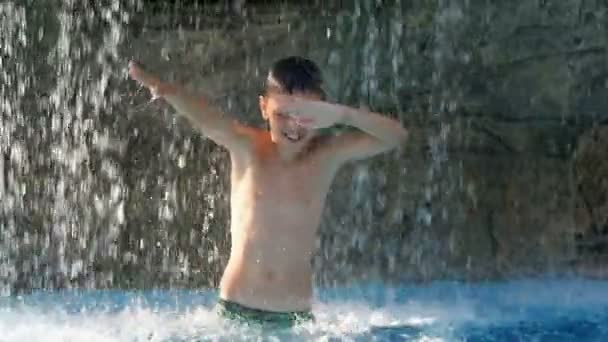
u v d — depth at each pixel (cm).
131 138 761
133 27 793
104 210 748
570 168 746
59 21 784
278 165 443
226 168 747
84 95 773
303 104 416
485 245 735
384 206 744
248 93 779
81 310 535
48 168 758
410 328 477
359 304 556
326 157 443
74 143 764
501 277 700
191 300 574
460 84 776
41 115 768
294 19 797
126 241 741
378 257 732
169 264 732
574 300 590
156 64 788
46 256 735
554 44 774
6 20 780
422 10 791
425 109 774
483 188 749
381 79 785
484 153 756
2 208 745
